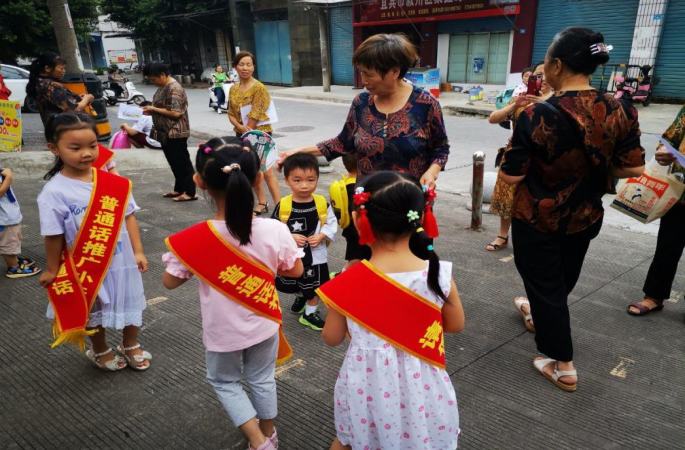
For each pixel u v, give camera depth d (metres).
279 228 1.91
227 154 1.76
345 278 1.60
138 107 6.22
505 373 2.57
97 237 2.28
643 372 2.56
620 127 2.13
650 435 2.13
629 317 3.09
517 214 2.38
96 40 38.09
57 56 4.94
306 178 2.84
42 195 2.20
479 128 10.63
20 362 2.63
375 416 1.60
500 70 14.95
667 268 2.99
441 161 2.57
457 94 15.44
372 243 1.62
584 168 2.22
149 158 7.37
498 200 4.01
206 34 25.22
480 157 4.50
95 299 2.33
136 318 2.47
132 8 23.80
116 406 2.31
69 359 2.67
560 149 2.16
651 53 11.77
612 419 2.23
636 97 11.61
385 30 17.25
